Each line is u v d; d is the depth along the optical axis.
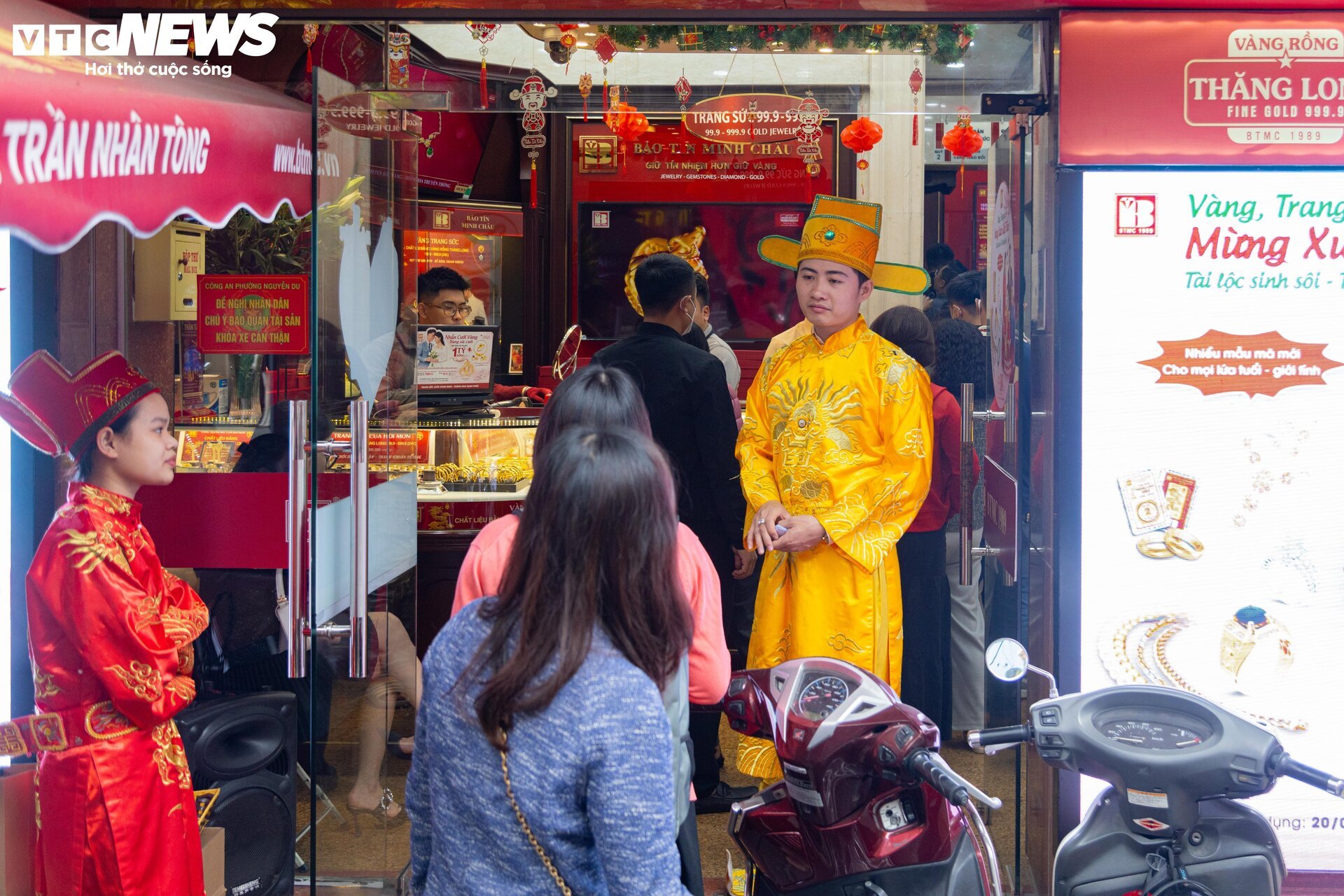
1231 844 2.18
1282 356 3.09
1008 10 3.13
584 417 2.05
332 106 2.90
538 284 7.33
